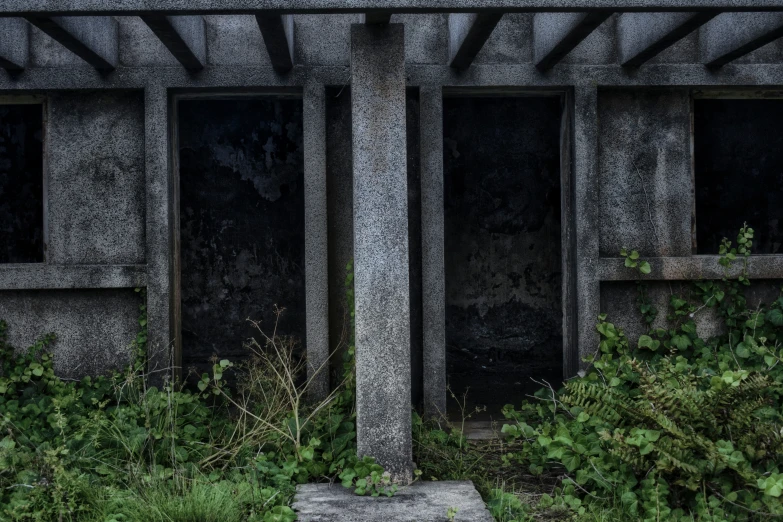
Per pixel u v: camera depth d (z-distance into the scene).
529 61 5.36
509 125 8.03
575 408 4.43
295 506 3.64
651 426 3.64
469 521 3.45
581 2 3.60
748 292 5.55
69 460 3.76
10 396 5.07
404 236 3.97
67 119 5.29
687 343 5.33
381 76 3.94
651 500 3.42
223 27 5.23
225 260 7.83
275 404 4.75
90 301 5.32
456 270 8.08
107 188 5.31
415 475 4.10
